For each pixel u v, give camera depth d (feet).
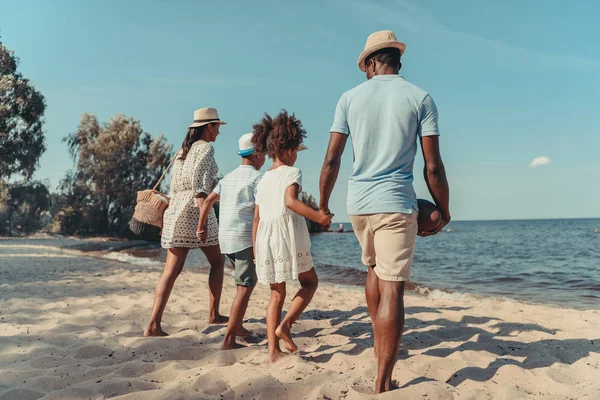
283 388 8.29
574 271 43.09
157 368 9.95
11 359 10.55
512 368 9.42
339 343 11.93
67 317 14.85
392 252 8.07
